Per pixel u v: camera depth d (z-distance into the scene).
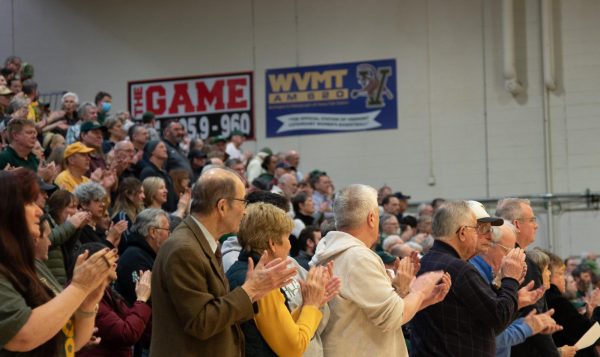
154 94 20.31
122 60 20.50
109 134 12.56
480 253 6.31
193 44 20.20
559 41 18.17
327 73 19.42
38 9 20.91
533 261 6.84
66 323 3.67
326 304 5.01
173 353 4.08
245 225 4.88
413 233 13.81
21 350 3.36
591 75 17.98
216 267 4.26
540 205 18.06
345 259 5.00
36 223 3.62
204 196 4.32
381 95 19.11
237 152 16.72
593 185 17.84
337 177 19.23
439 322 5.47
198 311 4.00
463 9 18.77
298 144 19.50
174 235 4.22
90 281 3.49
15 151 8.70
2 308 3.32
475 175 18.45
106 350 5.40
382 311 4.87
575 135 18.00
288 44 19.69
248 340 4.61
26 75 16.05
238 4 20.03
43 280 3.83
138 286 5.70
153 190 8.69
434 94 18.81
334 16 19.48
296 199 11.29
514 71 18.16
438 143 18.72
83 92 20.59
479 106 18.53
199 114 20.03
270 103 19.69
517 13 18.39
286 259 4.61
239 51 19.95
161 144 11.23
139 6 20.52
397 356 5.12
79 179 9.16
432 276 5.09
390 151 18.98
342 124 19.28
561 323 7.53
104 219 7.72
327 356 4.99
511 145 18.30
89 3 20.73
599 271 12.38
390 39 19.14
